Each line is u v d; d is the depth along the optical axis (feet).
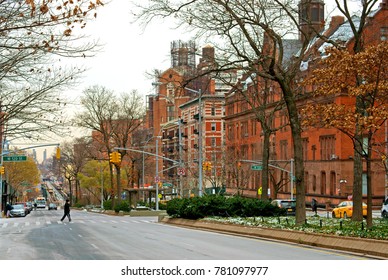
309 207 300.81
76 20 70.28
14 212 300.81
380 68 101.81
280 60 130.00
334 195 278.46
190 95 524.52
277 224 128.16
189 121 471.21
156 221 217.15
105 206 355.77
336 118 104.47
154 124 554.87
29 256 87.25
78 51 120.78
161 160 544.62
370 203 103.50
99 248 99.30
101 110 314.55
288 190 328.29
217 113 443.32
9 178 448.24
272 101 321.73
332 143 285.43
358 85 107.14
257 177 360.48
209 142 438.40
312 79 109.81
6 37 77.71
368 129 101.55
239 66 132.57
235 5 127.85
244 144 382.01
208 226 153.38
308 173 310.65
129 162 472.44
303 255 86.17
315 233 104.42
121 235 132.87
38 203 638.12
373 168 266.36
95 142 446.19
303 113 111.55
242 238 122.72
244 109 381.19
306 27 196.24
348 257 83.35
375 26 200.44
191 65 217.77
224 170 327.06
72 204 629.10
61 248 100.37
